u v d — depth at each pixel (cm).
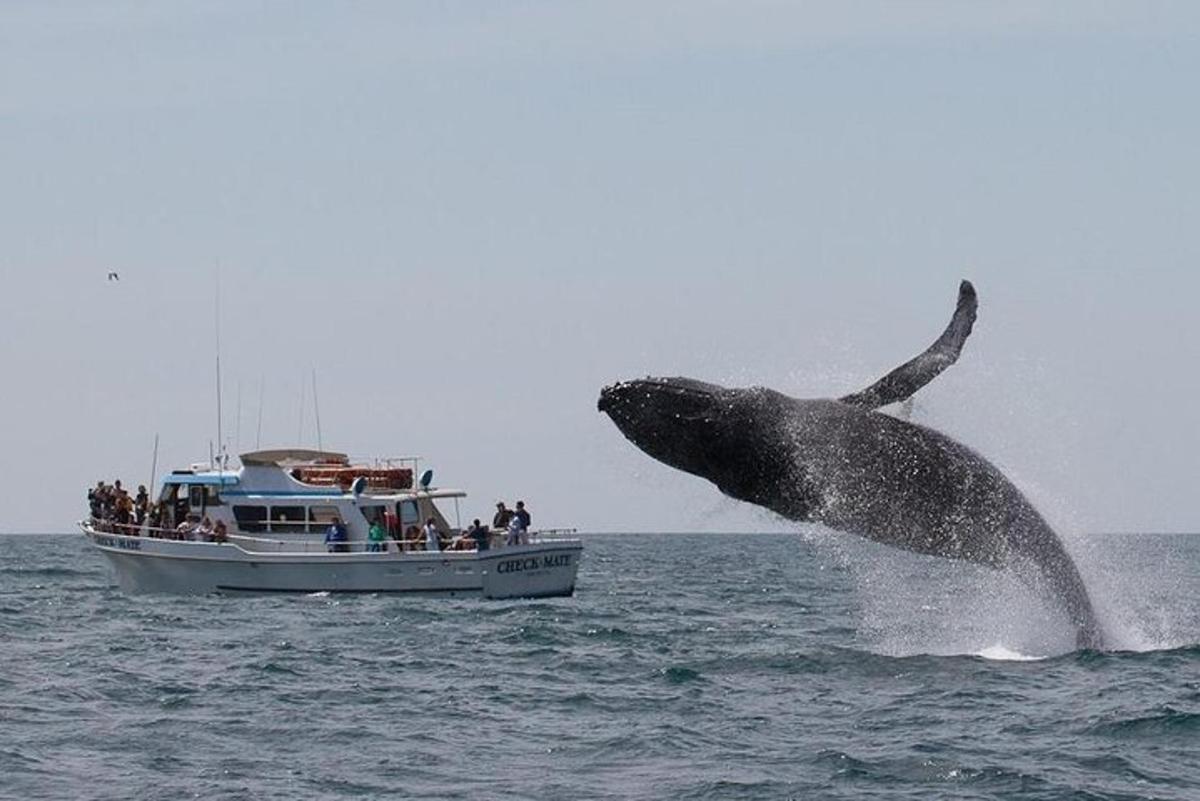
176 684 10331
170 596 18575
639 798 6794
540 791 6950
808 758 7494
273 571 18212
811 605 17925
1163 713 8212
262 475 18938
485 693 9800
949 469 8438
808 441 8269
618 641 12838
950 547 8575
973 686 9344
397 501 18800
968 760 7331
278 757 7781
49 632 13962
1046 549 8694
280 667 11144
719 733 8150
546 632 13650
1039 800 6631
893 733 8019
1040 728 8056
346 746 8056
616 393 8388
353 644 12850
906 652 11075
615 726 8475
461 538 18550
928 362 8144
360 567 18100
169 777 7319
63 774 7381
